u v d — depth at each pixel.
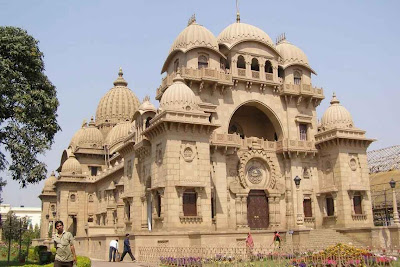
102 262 37.50
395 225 46.31
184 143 44.69
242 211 51.72
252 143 54.84
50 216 97.50
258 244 42.22
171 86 47.97
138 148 50.78
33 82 39.03
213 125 45.72
